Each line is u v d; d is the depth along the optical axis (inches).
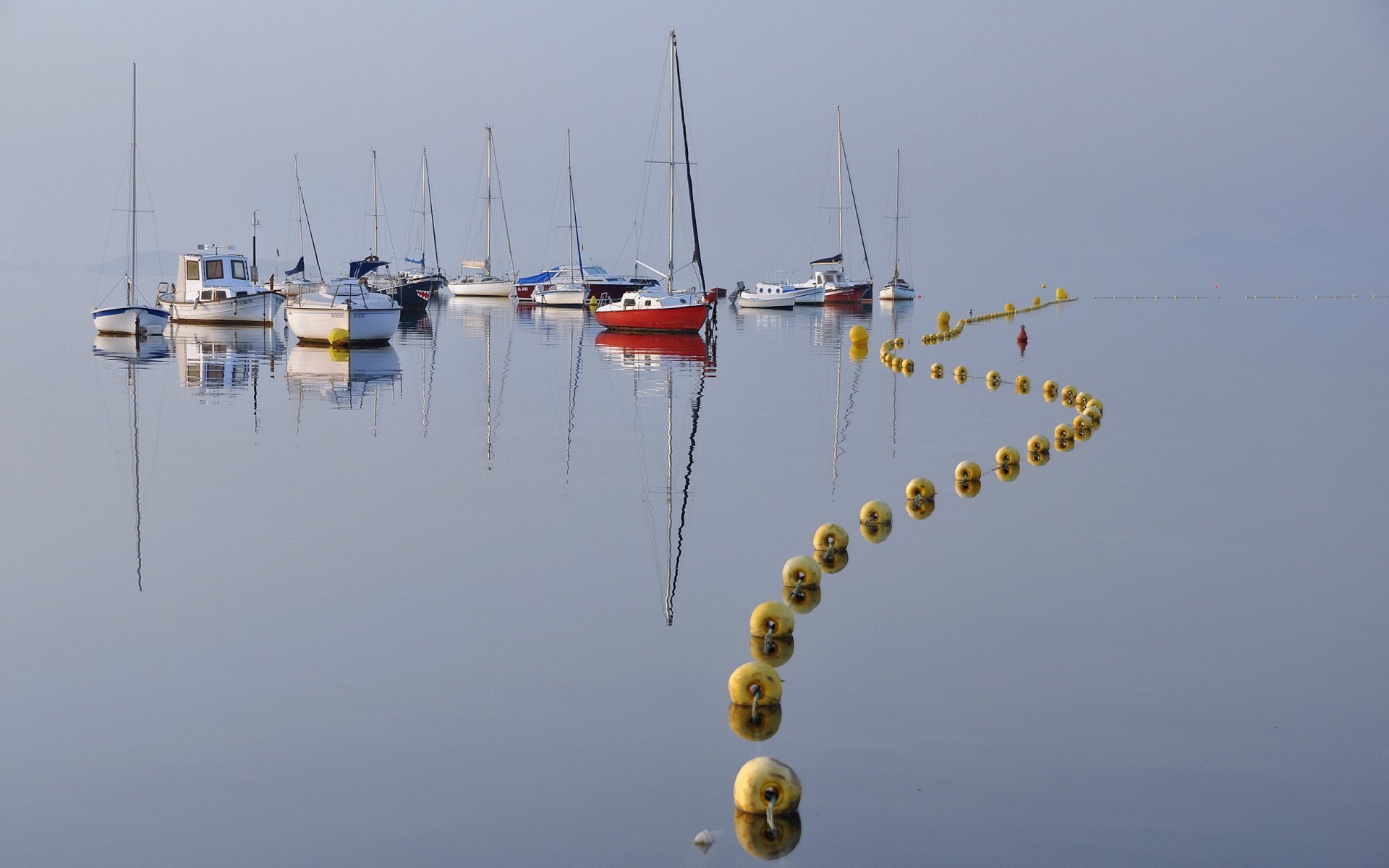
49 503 555.5
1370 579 431.2
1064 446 756.0
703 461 690.2
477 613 386.0
